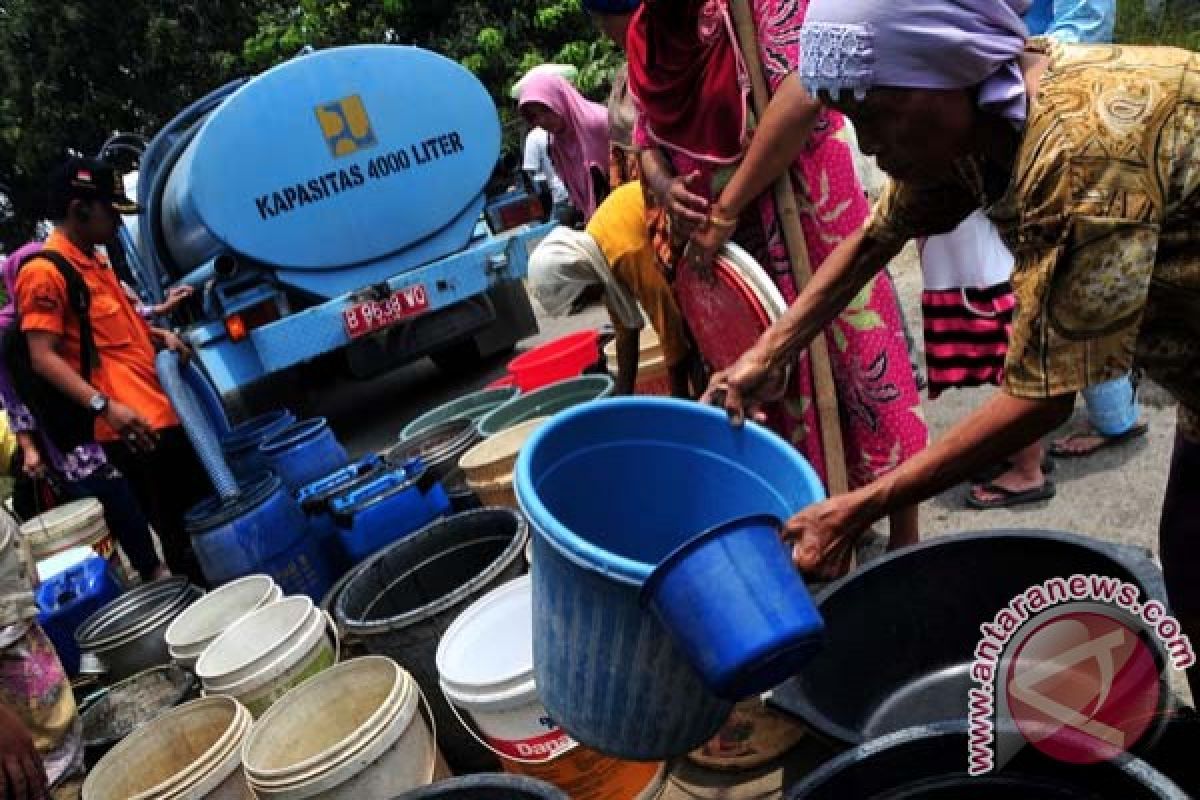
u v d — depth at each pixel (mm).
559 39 12180
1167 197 1141
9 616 2473
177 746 2527
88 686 3246
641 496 1836
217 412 4504
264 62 14031
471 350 7074
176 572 4410
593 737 1529
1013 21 1173
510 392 4508
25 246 4082
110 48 17844
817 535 1398
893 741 1581
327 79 5578
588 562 1335
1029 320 1196
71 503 4547
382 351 6160
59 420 4109
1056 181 1131
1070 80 1152
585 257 2756
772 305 2178
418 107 5895
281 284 5652
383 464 3789
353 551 3314
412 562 3055
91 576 3893
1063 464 3160
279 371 5949
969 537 2029
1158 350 1345
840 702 2020
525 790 1798
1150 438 3121
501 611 2475
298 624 2650
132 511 4578
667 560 1249
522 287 6980
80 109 17859
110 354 4047
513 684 2150
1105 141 1116
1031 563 1983
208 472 3893
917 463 1318
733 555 1241
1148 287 1185
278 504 3609
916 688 2135
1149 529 2691
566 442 1718
